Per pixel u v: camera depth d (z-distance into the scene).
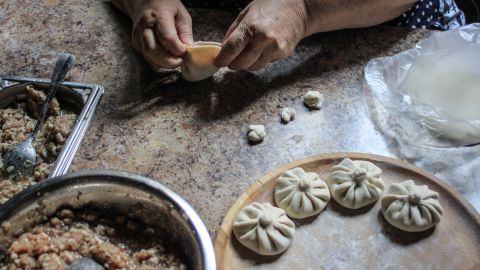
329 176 0.92
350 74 1.14
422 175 0.93
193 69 1.09
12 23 1.31
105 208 0.84
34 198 0.78
